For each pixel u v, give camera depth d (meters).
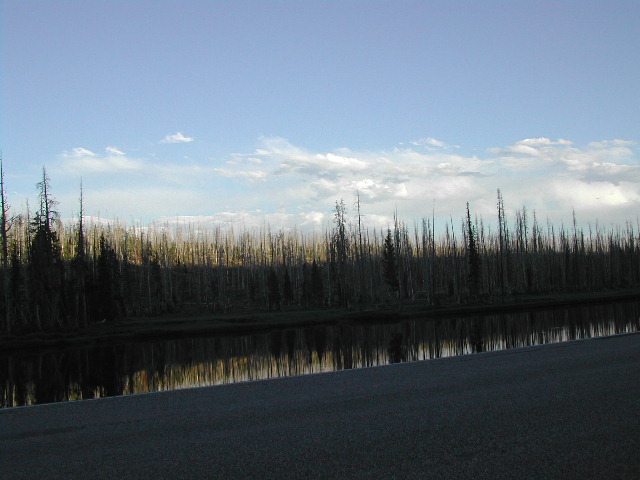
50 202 56.41
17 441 7.84
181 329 52.81
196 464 6.54
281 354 32.53
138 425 8.56
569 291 90.12
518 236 92.50
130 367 30.50
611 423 7.71
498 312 60.84
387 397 10.02
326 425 8.12
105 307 59.00
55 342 46.69
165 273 89.81
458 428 7.72
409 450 6.77
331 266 88.94
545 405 8.93
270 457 6.69
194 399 10.48
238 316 65.38
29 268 58.00
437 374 12.38
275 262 109.12
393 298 80.00
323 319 58.59
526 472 5.92
